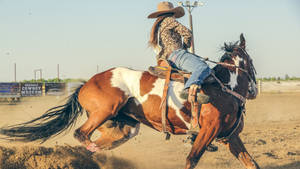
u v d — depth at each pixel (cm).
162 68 478
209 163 635
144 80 479
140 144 838
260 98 2375
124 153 721
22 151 507
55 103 1950
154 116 474
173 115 466
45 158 502
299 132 989
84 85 497
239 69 496
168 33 489
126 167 591
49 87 2492
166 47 491
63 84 2491
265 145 798
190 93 439
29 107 1712
